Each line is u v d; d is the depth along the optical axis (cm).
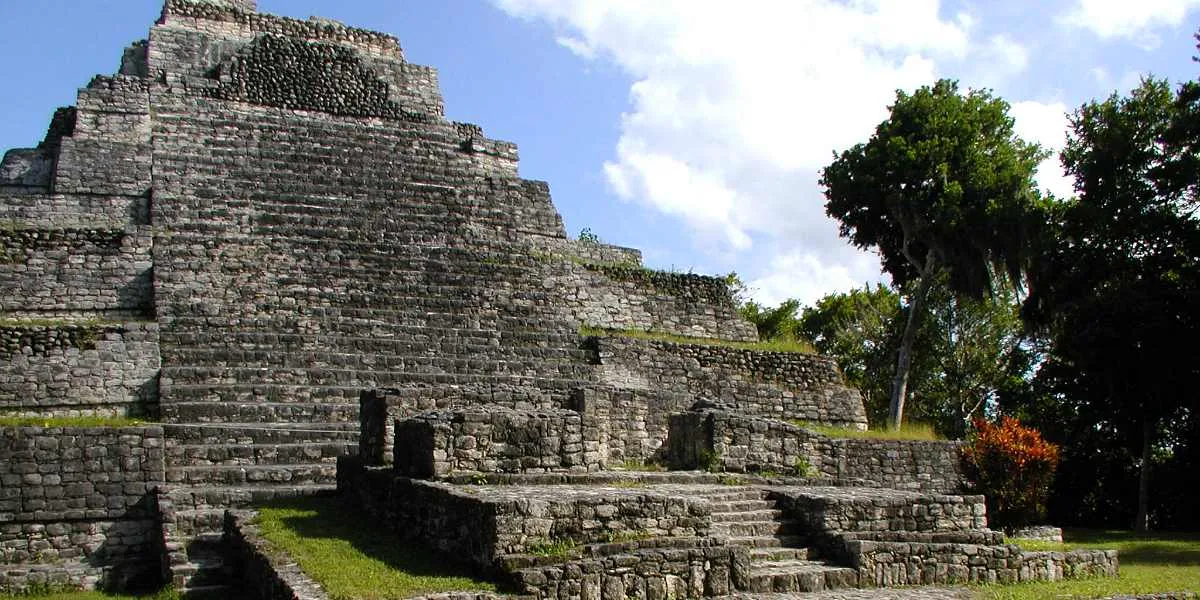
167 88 2803
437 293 2353
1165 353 2555
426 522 1212
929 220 3002
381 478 1372
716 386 2420
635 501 1145
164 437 1645
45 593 1385
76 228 2191
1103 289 2744
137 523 1538
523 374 2173
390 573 1072
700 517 1182
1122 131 2688
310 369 1978
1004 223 2883
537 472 1365
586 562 1052
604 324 2520
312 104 2984
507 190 2855
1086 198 2758
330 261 2339
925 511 1425
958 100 3073
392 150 2861
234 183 2531
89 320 2047
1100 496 3028
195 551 1389
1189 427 2850
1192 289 2534
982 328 3872
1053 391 3038
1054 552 1441
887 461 2208
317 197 2559
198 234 2330
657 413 1808
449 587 1013
